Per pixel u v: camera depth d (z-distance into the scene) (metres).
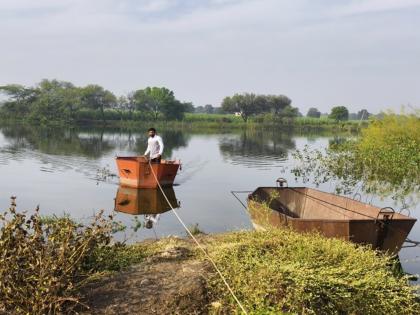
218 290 4.94
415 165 20.36
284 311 4.67
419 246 9.45
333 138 57.19
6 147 31.22
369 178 20.52
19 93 82.25
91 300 4.77
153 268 5.64
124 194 15.09
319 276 4.88
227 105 114.38
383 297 4.95
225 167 23.95
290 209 10.81
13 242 4.65
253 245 5.96
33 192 14.95
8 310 4.41
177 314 4.59
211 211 12.73
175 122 93.75
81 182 17.30
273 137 57.59
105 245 5.59
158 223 11.15
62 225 5.34
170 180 16.86
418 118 26.19
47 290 4.25
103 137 47.16
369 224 7.28
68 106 81.69
